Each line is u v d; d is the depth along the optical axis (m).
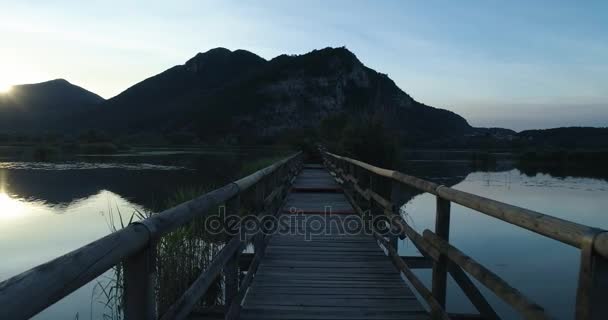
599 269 1.24
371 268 4.60
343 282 4.15
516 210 1.74
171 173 24.36
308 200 9.72
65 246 8.63
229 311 2.92
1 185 18.67
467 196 2.29
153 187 17.77
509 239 9.55
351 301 3.64
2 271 7.11
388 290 3.93
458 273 2.70
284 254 5.14
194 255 5.02
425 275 6.74
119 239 1.27
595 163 49.34
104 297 5.54
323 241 5.80
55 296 0.94
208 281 2.20
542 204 16.39
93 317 4.90
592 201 17.20
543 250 8.53
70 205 13.48
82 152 52.25
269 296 3.75
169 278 4.26
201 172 24.95
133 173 24.25
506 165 44.06
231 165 30.41
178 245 4.64
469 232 10.23
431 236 2.95
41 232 9.80
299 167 17.44
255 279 4.22
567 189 21.55
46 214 11.99
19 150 51.81
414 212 13.05
